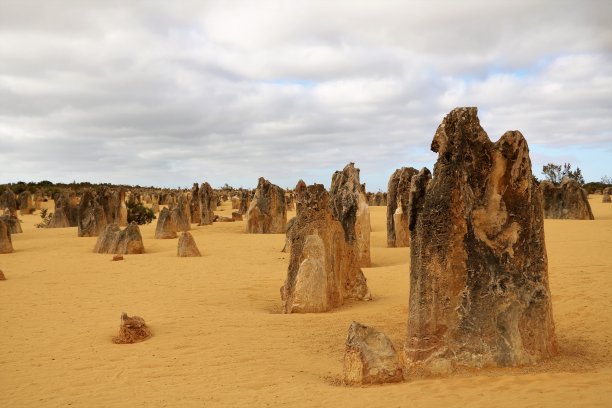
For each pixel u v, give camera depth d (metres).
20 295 17.14
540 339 9.48
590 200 66.69
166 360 10.34
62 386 9.04
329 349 11.02
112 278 20.45
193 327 12.73
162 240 33.78
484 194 9.63
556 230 30.83
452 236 9.53
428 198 9.73
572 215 39.31
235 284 19.09
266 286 18.81
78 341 11.79
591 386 7.68
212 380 9.15
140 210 51.84
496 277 9.48
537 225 9.72
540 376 8.38
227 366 9.92
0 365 10.22
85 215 37.81
